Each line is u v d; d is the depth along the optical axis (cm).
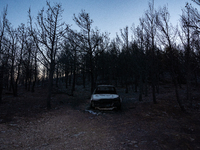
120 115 748
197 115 664
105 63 2212
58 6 969
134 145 385
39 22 926
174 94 1423
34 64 1634
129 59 1415
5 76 1317
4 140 427
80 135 477
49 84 962
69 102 1236
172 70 784
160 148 364
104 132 502
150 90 2061
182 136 438
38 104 1113
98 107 837
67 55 1301
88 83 3450
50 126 583
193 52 721
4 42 1158
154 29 901
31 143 418
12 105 1048
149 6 926
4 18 1185
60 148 380
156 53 972
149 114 738
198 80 2409
